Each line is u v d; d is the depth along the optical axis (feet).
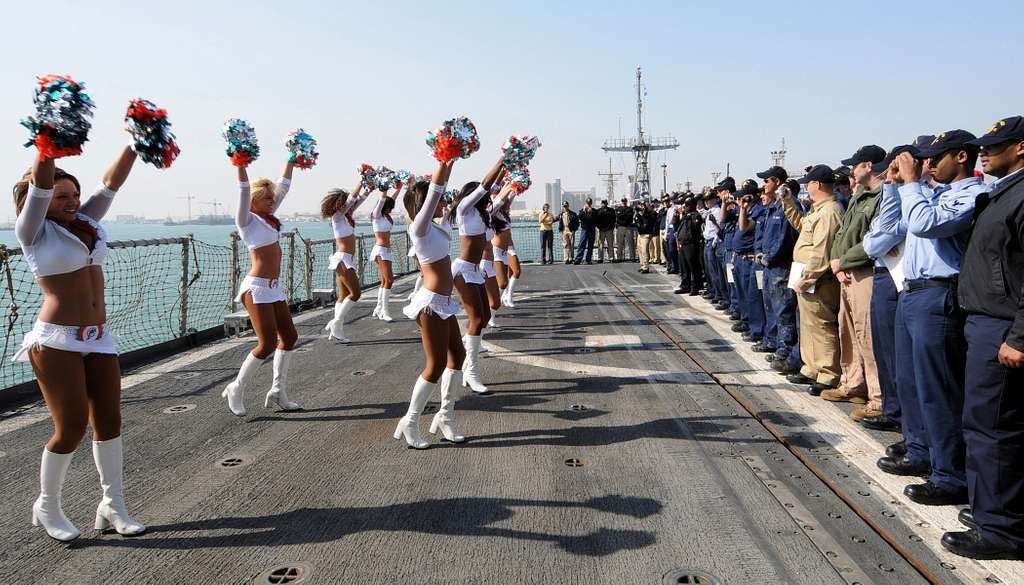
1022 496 9.83
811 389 19.25
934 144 11.49
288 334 18.63
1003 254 9.59
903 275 12.69
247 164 17.39
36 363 11.01
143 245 25.93
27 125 9.41
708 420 17.02
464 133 14.48
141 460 15.05
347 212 28.43
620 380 21.24
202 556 10.71
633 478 13.42
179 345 28.14
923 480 13.03
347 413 18.45
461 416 17.94
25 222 10.17
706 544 10.69
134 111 10.67
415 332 30.73
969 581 9.41
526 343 27.58
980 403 10.00
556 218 71.56
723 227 33.40
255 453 15.42
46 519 11.38
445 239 15.69
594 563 10.19
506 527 11.44
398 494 12.93
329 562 10.42
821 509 11.88
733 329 29.14
